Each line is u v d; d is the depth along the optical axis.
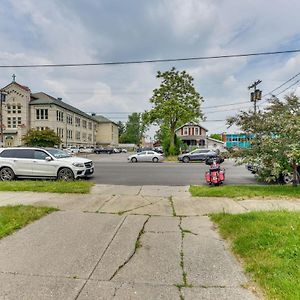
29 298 2.98
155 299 2.97
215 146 54.72
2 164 12.52
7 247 4.37
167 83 39.53
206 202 7.60
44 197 8.23
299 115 8.71
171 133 40.38
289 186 9.59
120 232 5.13
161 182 12.53
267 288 3.07
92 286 3.23
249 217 5.61
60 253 4.15
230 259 3.98
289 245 4.04
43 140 37.66
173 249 4.35
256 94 31.53
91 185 10.62
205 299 2.97
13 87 51.16
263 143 8.97
